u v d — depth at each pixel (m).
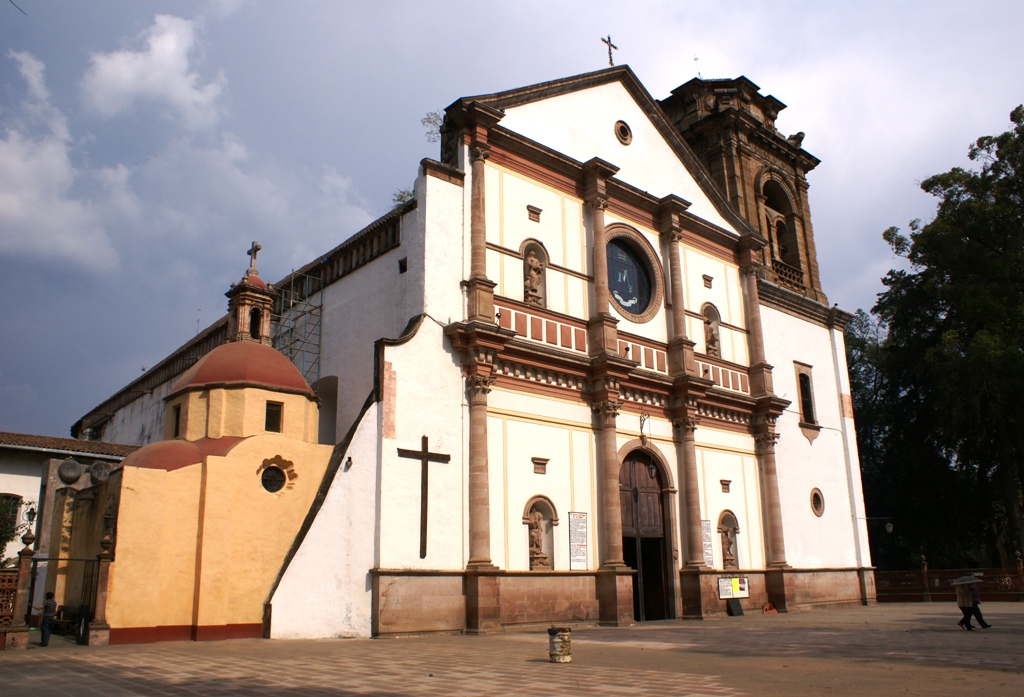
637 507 28.77
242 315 27.05
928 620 25.33
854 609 33.25
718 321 34.03
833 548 36.44
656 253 32.03
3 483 30.84
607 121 31.77
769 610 31.89
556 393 26.80
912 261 43.66
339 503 21.44
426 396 23.44
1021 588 37.41
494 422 24.86
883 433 55.25
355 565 21.23
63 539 23.16
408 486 22.39
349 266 29.50
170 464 21.45
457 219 25.64
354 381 27.91
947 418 42.00
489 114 26.58
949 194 42.84
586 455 27.06
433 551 22.42
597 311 28.30
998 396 39.56
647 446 29.33
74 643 18.86
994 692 10.37
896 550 52.75
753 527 32.72
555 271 28.02
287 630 20.16
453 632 22.17
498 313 25.73
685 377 30.27
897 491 48.31
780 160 42.41
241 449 21.45
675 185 33.94
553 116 29.69
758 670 13.15
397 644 18.80
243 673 12.98
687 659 15.06
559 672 13.03
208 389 23.89
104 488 21.25
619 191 30.86
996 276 40.81
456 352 24.50
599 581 25.97
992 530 47.97
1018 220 40.81
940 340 44.78
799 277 40.75
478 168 26.25
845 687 10.98
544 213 28.25
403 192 31.61
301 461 22.39
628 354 29.38
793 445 36.16
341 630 20.72
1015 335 39.97
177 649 17.44
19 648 17.31
